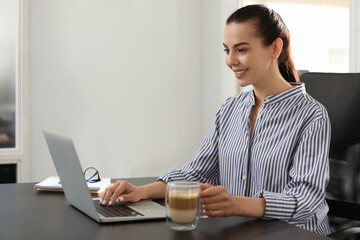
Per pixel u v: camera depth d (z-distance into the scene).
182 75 3.99
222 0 3.76
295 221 1.31
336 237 1.36
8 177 3.58
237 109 1.65
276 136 1.48
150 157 3.92
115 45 3.77
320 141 1.41
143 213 1.26
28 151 3.59
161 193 1.51
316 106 1.48
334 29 2.88
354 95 1.58
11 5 3.53
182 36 3.97
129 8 3.79
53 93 3.63
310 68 3.08
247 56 1.45
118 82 3.79
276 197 1.28
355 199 1.56
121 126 3.82
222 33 3.77
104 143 3.78
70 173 1.28
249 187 1.53
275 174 1.46
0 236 1.09
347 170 1.58
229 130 1.64
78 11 3.66
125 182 1.43
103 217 1.21
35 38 3.56
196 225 1.15
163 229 1.14
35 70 3.58
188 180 1.63
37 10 3.56
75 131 3.70
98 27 3.71
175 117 3.98
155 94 3.91
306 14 3.10
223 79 3.79
